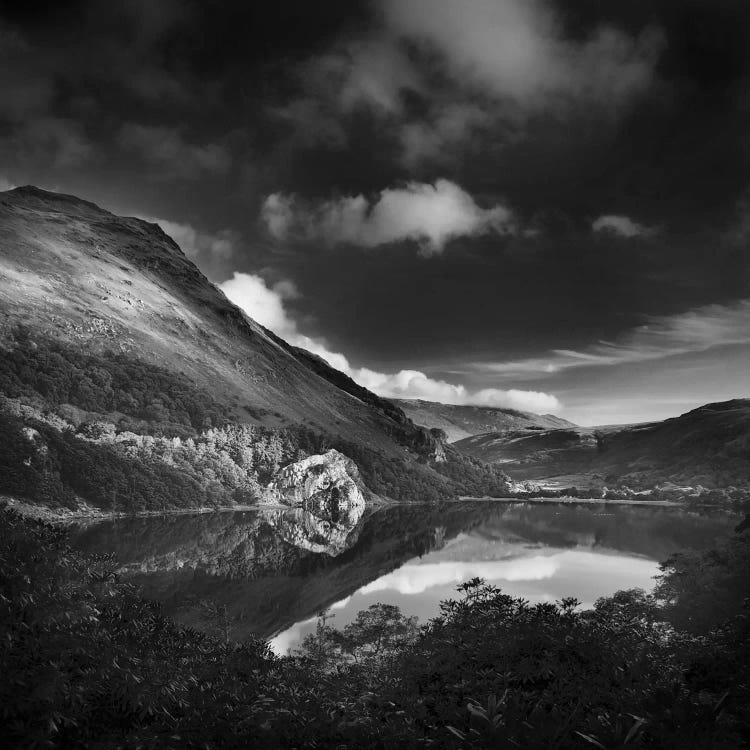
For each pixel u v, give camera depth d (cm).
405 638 4897
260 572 13188
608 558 16188
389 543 19250
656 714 849
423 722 1133
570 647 1420
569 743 815
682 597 5659
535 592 11156
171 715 1064
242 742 1047
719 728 794
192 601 8438
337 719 1120
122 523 18450
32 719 908
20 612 1123
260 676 1389
